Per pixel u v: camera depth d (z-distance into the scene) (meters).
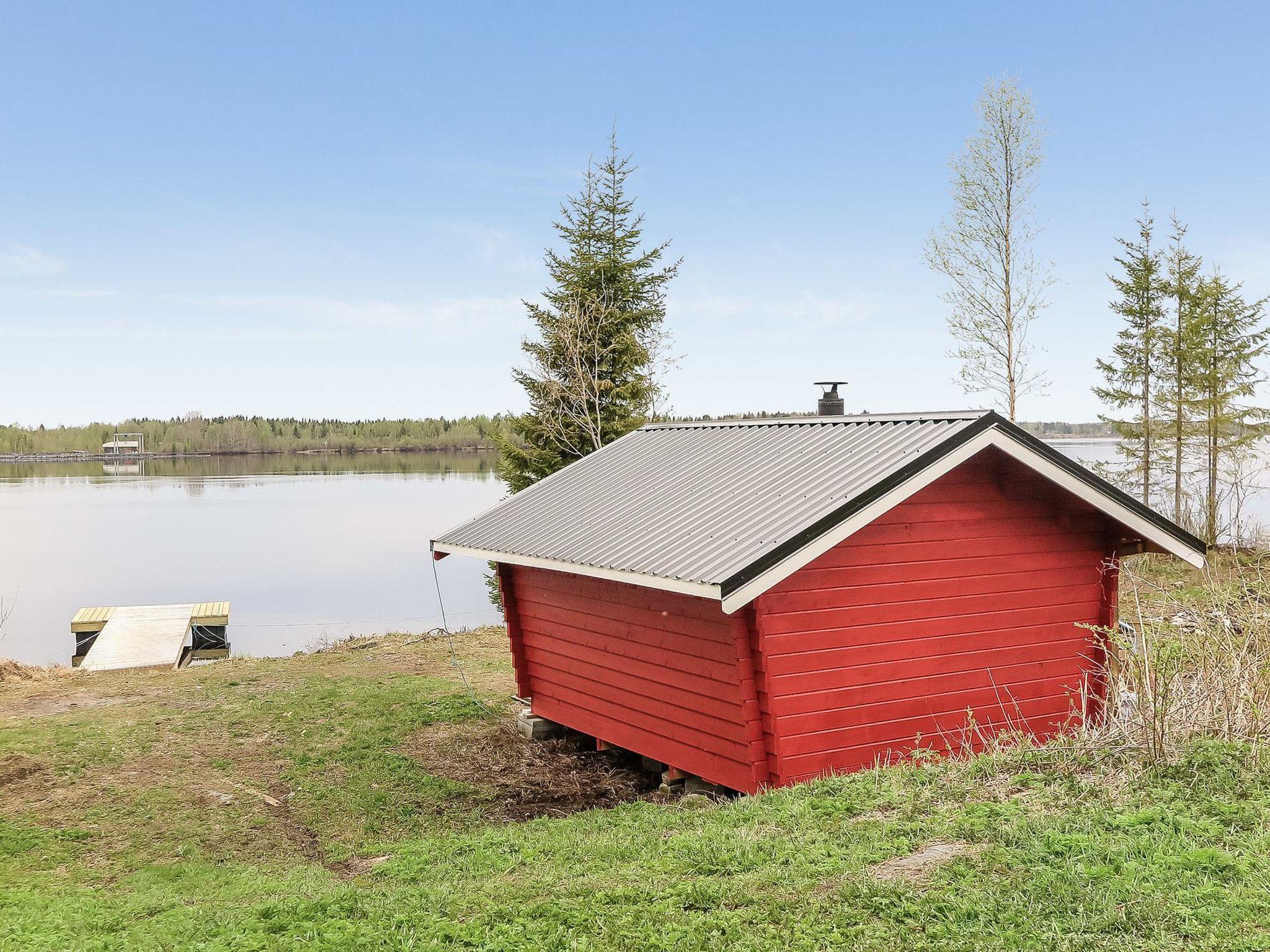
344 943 5.59
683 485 11.05
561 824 8.93
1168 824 5.78
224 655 26.80
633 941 5.17
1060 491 10.45
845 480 9.14
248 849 9.41
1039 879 5.20
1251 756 6.71
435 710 14.18
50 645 29.58
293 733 13.26
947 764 8.05
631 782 11.08
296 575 42.66
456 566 44.94
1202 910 4.67
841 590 9.26
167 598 37.25
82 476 108.62
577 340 25.92
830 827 6.71
